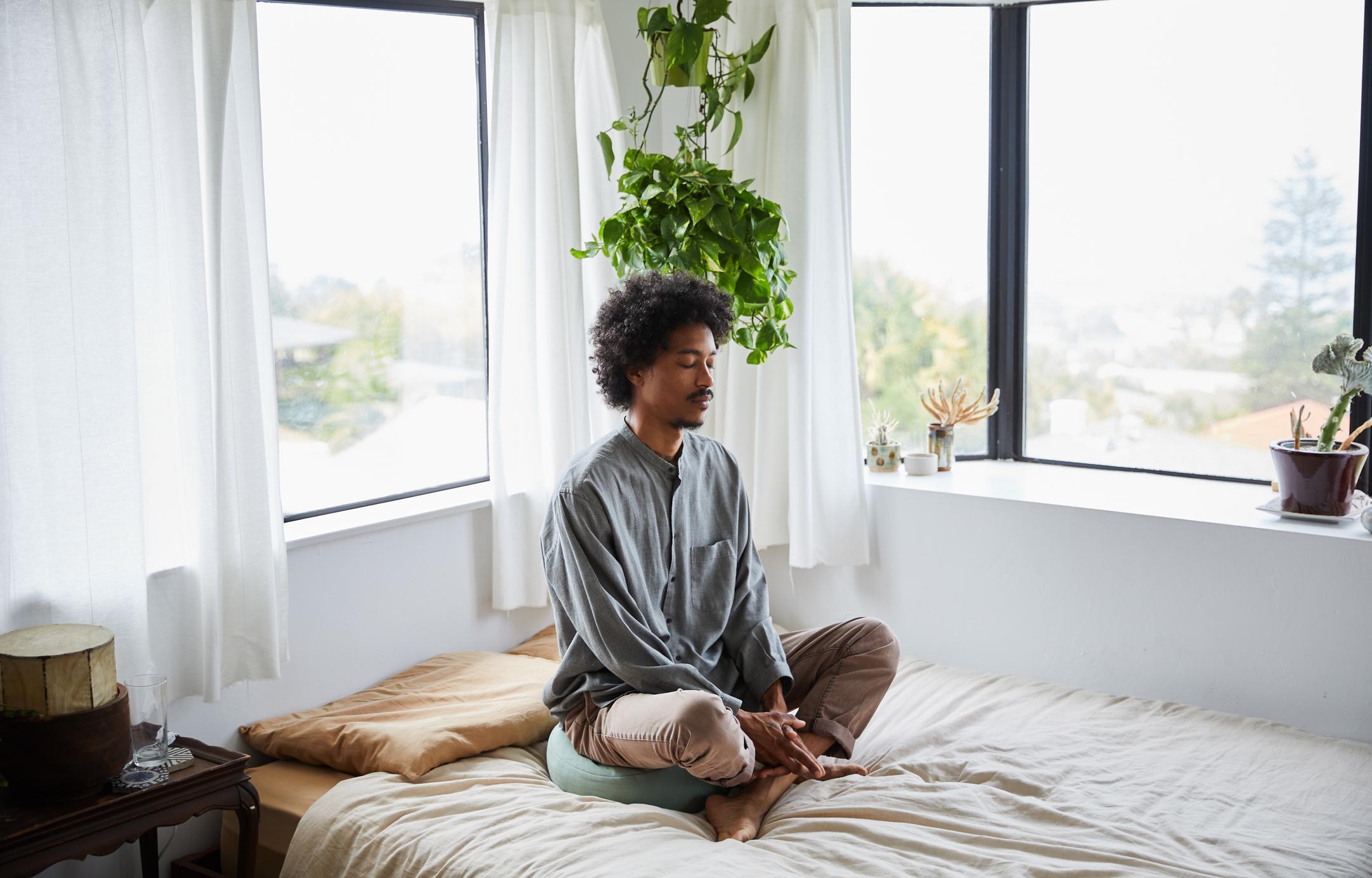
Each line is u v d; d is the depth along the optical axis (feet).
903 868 6.44
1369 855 6.69
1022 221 11.59
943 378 11.84
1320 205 10.14
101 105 7.22
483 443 11.00
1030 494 10.36
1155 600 9.57
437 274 10.53
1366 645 8.75
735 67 10.66
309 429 9.80
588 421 10.59
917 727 8.66
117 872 7.98
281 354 9.59
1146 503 9.97
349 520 9.49
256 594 8.25
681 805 7.37
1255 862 6.53
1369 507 8.88
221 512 8.05
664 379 7.39
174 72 7.70
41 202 7.07
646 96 11.30
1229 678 9.32
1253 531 9.11
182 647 8.06
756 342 10.19
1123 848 6.61
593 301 10.87
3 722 6.38
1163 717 8.82
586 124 10.75
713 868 6.31
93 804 6.44
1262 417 10.61
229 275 8.07
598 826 6.86
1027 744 8.16
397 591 9.66
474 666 9.64
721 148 11.05
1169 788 7.53
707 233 9.68
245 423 8.17
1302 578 8.95
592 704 7.45
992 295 11.74
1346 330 10.12
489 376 10.18
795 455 10.70
